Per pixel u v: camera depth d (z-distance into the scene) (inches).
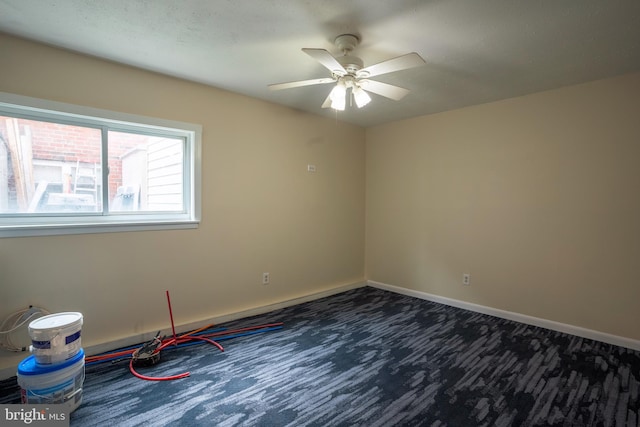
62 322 74.7
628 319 108.0
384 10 72.6
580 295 117.2
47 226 91.9
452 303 151.7
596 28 79.0
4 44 85.0
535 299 127.6
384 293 173.6
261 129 138.9
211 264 126.0
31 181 93.7
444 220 154.3
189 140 121.0
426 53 93.0
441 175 154.8
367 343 111.5
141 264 109.4
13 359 88.2
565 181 119.7
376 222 183.8
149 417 72.4
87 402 77.3
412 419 72.6
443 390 83.7
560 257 121.4
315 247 162.9
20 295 88.8
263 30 82.2
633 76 105.9
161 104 111.0
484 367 95.3
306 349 106.7
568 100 118.3
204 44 89.9
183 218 122.3
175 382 86.4
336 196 171.9
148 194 114.5
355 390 83.7
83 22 79.2
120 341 104.8
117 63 101.8
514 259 132.7
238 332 119.6
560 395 81.5
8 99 85.7
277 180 145.6
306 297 157.9
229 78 114.9
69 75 94.1
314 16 75.6
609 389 84.0
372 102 139.0
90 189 102.7
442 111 152.5
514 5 70.0
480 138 141.3
